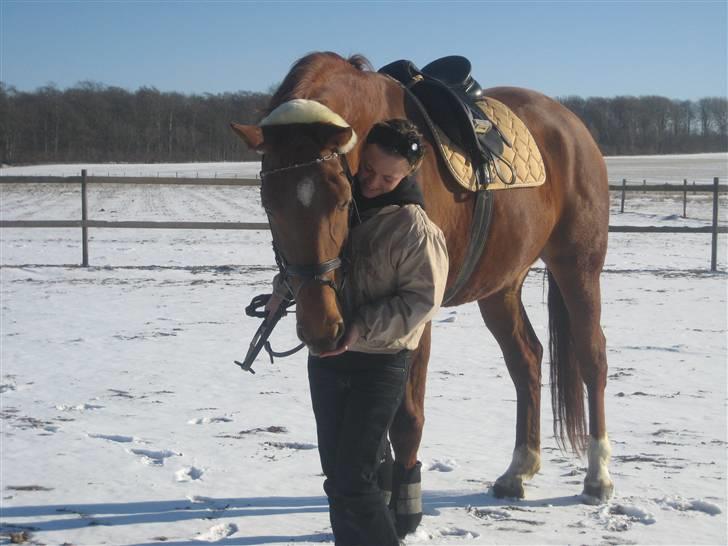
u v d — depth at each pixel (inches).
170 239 729.0
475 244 157.5
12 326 336.2
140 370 265.6
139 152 3769.7
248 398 234.2
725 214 1011.9
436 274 115.8
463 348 306.5
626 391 247.0
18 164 3415.4
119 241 700.0
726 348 308.8
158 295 419.8
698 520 154.1
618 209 1092.5
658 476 176.6
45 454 183.5
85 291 428.8
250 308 133.2
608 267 561.6
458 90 167.9
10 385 243.9
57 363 273.6
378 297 118.6
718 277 513.0
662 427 211.6
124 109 3937.0
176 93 4035.4
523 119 180.2
